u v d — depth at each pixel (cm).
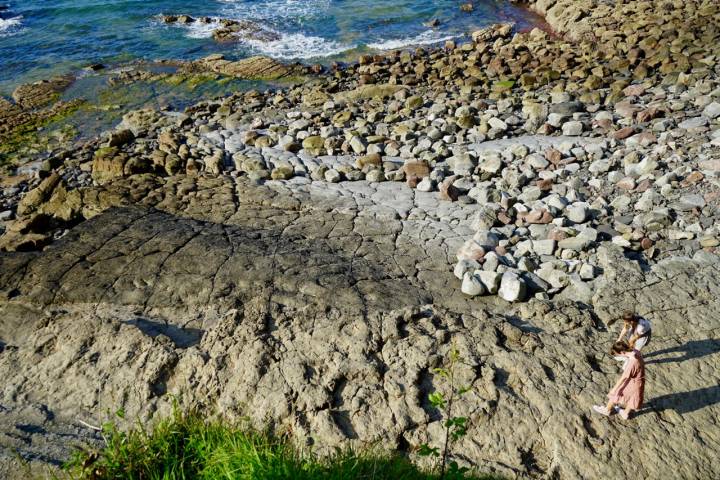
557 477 664
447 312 898
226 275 994
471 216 1245
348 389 761
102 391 773
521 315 912
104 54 2705
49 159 1655
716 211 1128
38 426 733
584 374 782
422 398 749
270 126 1819
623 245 1060
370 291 960
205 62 2553
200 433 678
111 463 622
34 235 1234
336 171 1460
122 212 1239
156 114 2022
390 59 2497
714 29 2270
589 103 1769
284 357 800
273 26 3084
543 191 1304
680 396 750
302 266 1023
